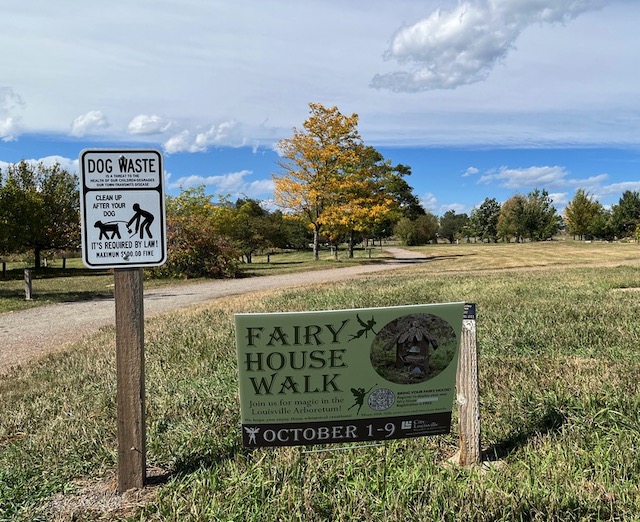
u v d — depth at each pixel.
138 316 3.33
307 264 36.47
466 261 34.69
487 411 4.26
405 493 3.03
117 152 3.30
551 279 15.45
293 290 15.37
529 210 85.94
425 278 18.31
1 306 15.17
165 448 3.84
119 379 3.31
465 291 12.27
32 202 34.03
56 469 3.65
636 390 4.41
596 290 11.84
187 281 24.47
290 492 3.08
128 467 3.34
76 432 4.29
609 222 71.38
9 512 3.15
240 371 3.25
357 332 3.28
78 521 3.05
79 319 12.57
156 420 4.39
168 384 5.39
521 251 47.78
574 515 2.78
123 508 3.17
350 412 3.37
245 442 3.36
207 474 3.41
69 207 39.25
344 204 36.97
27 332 10.92
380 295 11.84
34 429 4.55
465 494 2.97
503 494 2.94
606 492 2.98
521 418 4.06
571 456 3.35
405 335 3.32
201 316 10.38
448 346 3.38
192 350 6.85
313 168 36.88
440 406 3.44
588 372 5.14
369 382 3.35
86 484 3.50
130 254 3.33
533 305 9.30
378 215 37.31
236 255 27.81
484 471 3.34
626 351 6.01
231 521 2.87
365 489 3.12
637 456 3.29
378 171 38.22
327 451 3.56
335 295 12.23
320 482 3.23
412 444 3.74
